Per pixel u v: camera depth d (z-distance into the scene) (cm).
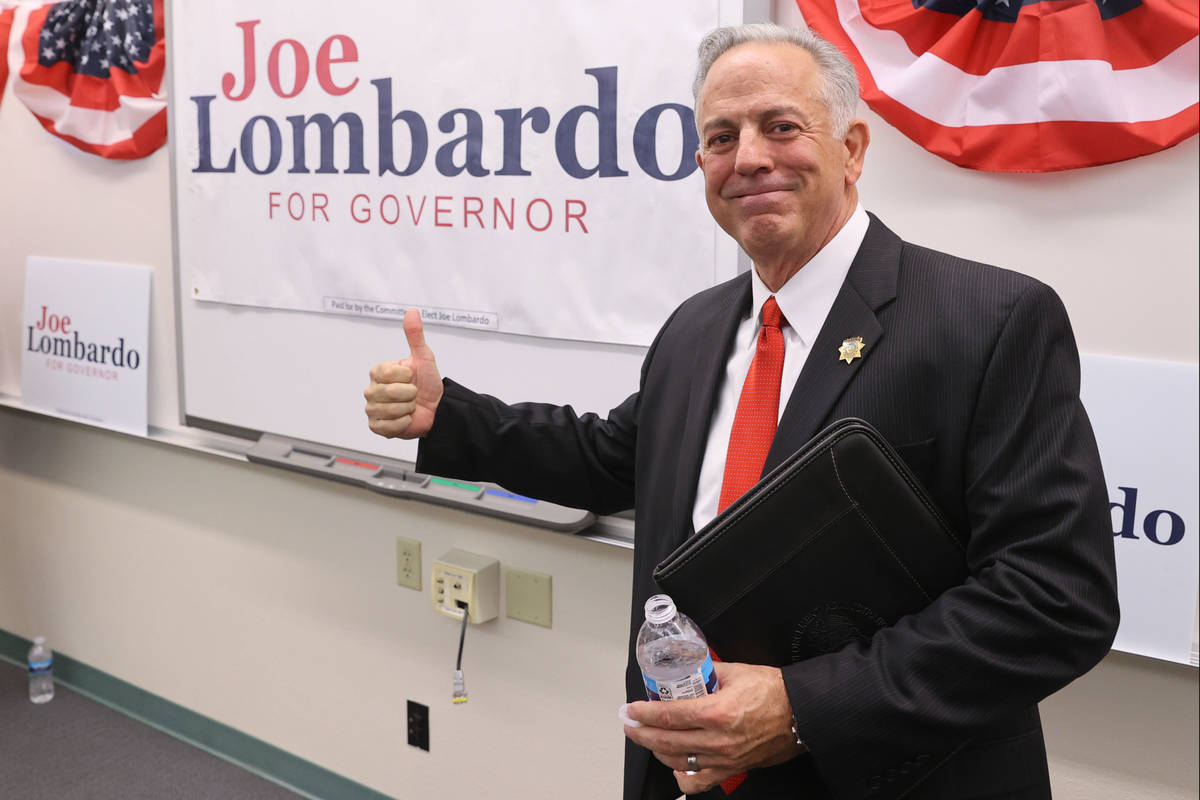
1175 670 148
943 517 103
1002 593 96
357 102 213
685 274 174
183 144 246
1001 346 101
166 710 291
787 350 116
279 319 236
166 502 278
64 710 302
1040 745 110
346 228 220
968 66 146
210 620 275
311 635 254
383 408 131
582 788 214
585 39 180
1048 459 98
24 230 293
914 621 100
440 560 221
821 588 103
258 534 259
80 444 295
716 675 103
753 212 109
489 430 137
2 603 326
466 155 199
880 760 98
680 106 170
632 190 178
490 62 193
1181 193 135
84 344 281
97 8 258
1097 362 144
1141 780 153
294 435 238
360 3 209
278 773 268
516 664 220
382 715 245
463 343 206
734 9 162
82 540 301
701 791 106
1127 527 145
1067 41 137
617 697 205
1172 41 131
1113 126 135
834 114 108
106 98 261
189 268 251
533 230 192
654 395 131
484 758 229
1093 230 142
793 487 102
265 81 228
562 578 209
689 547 106
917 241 155
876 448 100
